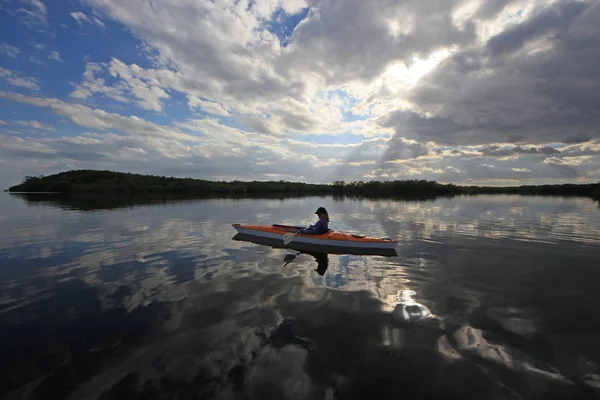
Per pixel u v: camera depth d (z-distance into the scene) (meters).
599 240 10.65
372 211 22.23
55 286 5.80
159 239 10.55
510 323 4.41
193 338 3.92
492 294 5.55
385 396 2.94
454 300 5.25
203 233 11.85
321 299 5.23
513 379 3.19
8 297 5.26
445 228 13.55
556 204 29.95
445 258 8.22
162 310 4.75
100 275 6.48
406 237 11.33
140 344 3.78
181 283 6.01
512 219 16.81
